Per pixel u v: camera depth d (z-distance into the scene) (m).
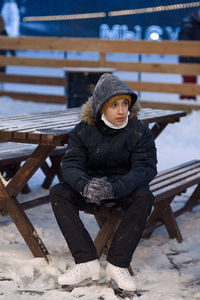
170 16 13.56
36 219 4.59
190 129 8.84
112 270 3.13
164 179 4.20
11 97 11.88
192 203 4.73
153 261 3.71
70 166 3.30
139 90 10.65
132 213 3.15
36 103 11.57
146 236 4.15
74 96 9.15
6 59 11.98
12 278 3.33
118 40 10.73
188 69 10.33
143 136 3.36
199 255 3.86
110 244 3.53
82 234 3.16
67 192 3.23
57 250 3.82
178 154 7.33
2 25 12.60
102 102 3.20
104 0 14.74
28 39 11.67
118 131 3.33
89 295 3.09
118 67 10.84
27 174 3.55
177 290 3.24
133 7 14.52
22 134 3.38
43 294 3.11
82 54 24.67
